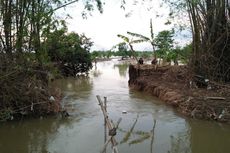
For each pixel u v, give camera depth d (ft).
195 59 57.26
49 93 46.73
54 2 50.37
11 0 45.09
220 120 39.63
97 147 31.37
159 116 43.83
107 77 105.91
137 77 76.18
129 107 50.34
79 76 109.29
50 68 56.39
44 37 54.29
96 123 40.34
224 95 48.44
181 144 32.50
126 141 33.27
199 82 56.75
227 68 56.08
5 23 45.03
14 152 30.60
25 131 37.14
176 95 51.29
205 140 33.71
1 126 39.06
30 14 48.24
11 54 45.37
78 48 108.68
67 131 36.96
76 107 50.57
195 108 43.09
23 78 44.11
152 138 34.35
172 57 86.69
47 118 42.68
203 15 56.44
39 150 30.99
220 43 55.67
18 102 41.73
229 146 31.96
